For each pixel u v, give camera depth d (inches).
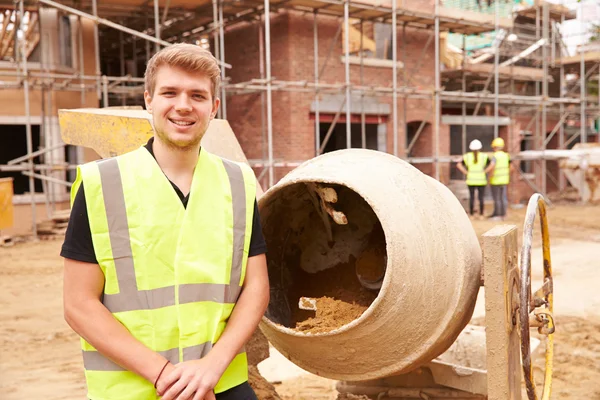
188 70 89.6
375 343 121.3
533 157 873.5
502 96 797.2
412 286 117.7
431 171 815.1
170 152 92.7
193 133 91.0
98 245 87.8
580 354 248.7
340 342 123.0
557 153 879.1
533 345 195.9
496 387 119.0
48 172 630.5
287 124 671.8
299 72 677.9
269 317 134.6
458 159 779.4
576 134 1048.8
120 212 89.0
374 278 140.0
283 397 205.8
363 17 714.8
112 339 86.4
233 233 95.3
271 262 145.0
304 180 123.5
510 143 916.6
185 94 89.5
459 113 920.9
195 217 92.4
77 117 189.6
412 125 837.2
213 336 91.4
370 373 128.0
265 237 142.3
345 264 148.3
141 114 177.5
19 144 836.6
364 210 147.1
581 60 936.9
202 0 634.2
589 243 544.4
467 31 818.8
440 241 124.3
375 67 748.0
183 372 86.2
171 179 93.6
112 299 89.0
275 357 250.1
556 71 1049.5
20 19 557.9
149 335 88.7
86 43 672.4
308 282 149.1
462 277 125.1
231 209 96.2
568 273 412.5
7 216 554.9
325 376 133.0
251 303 95.5
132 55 913.5
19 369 245.6
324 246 149.8
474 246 134.0
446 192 141.3
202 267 91.4
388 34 782.5
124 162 92.1
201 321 90.9
